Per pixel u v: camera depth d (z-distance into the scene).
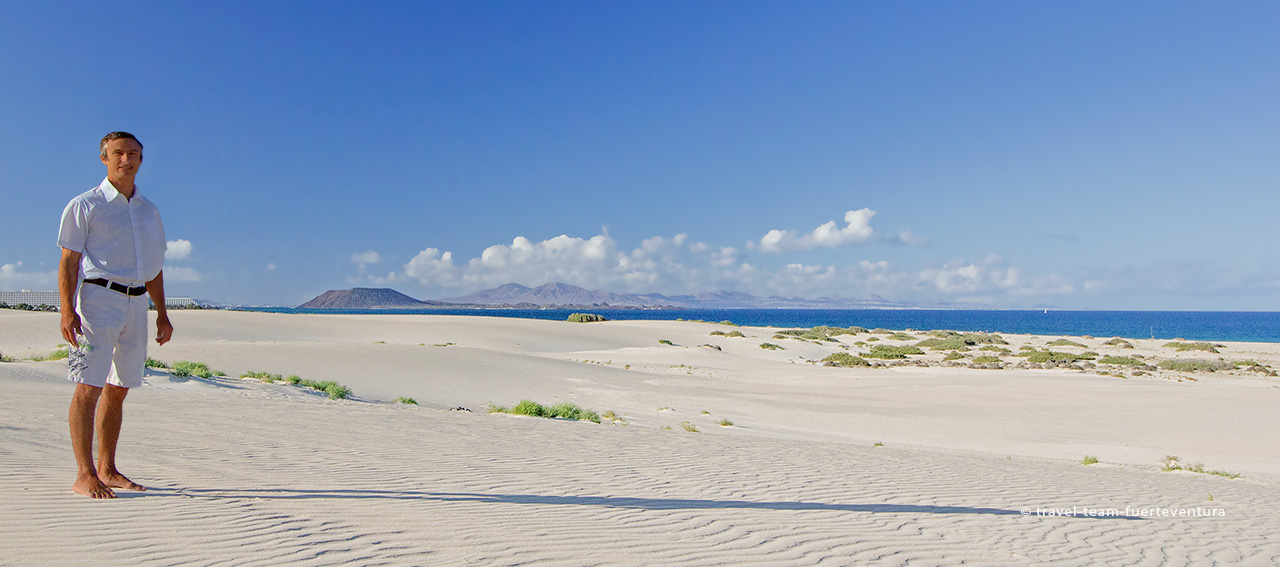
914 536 5.39
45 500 4.55
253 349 31.12
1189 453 18.06
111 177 4.63
